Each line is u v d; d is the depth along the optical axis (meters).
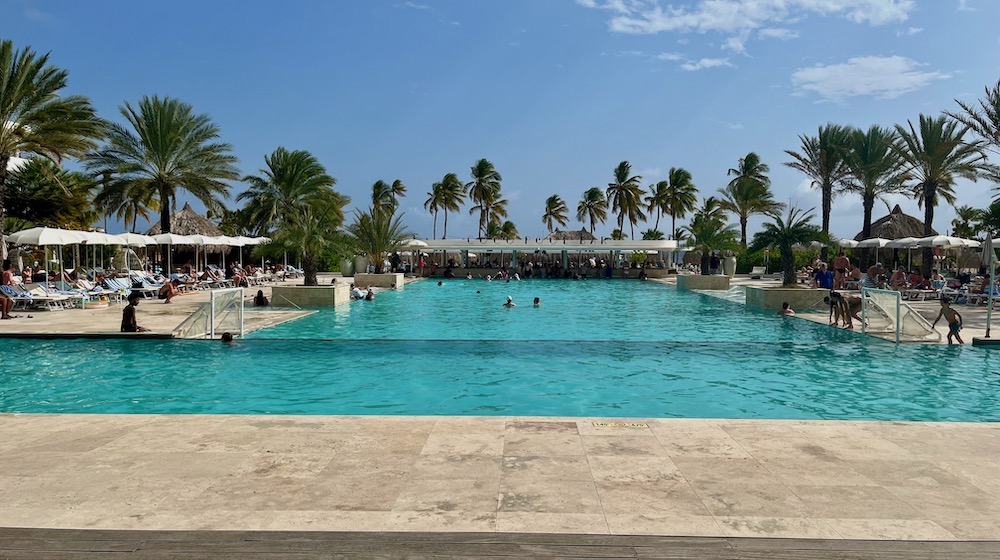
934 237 29.20
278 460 4.91
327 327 16.27
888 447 5.30
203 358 11.45
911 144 31.28
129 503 4.05
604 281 42.28
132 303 13.62
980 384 9.59
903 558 3.38
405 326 16.61
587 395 8.85
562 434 5.64
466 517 3.86
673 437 5.56
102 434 5.60
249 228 50.53
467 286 36.16
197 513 3.90
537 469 4.73
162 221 32.50
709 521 3.82
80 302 19.84
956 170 30.89
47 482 4.43
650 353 12.20
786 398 8.73
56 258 32.34
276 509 3.96
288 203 40.66
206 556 3.36
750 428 5.86
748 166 60.31
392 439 5.46
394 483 4.43
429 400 8.52
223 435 5.58
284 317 17.89
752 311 20.91
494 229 96.81
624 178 76.94
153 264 39.84
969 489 4.36
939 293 22.62
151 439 5.45
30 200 29.55
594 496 4.20
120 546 3.46
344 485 4.38
